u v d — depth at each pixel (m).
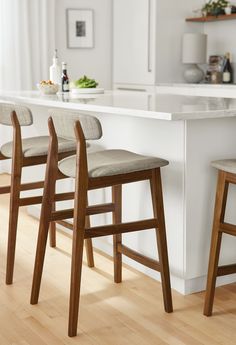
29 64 6.07
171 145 2.76
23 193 4.41
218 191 2.55
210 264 2.57
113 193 2.95
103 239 3.45
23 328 2.48
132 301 2.75
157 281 3.00
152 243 3.01
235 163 2.51
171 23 6.09
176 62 6.21
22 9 5.95
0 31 5.89
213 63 6.19
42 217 2.70
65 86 4.23
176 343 2.33
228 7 5.89
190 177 2.72
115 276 2.98
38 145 3.11
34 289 2.72
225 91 5.33
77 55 6.52
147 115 2.51
